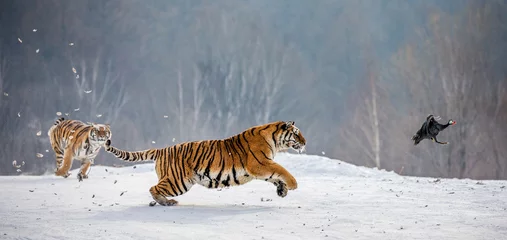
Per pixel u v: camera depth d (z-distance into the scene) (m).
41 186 24.64
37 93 91.12
